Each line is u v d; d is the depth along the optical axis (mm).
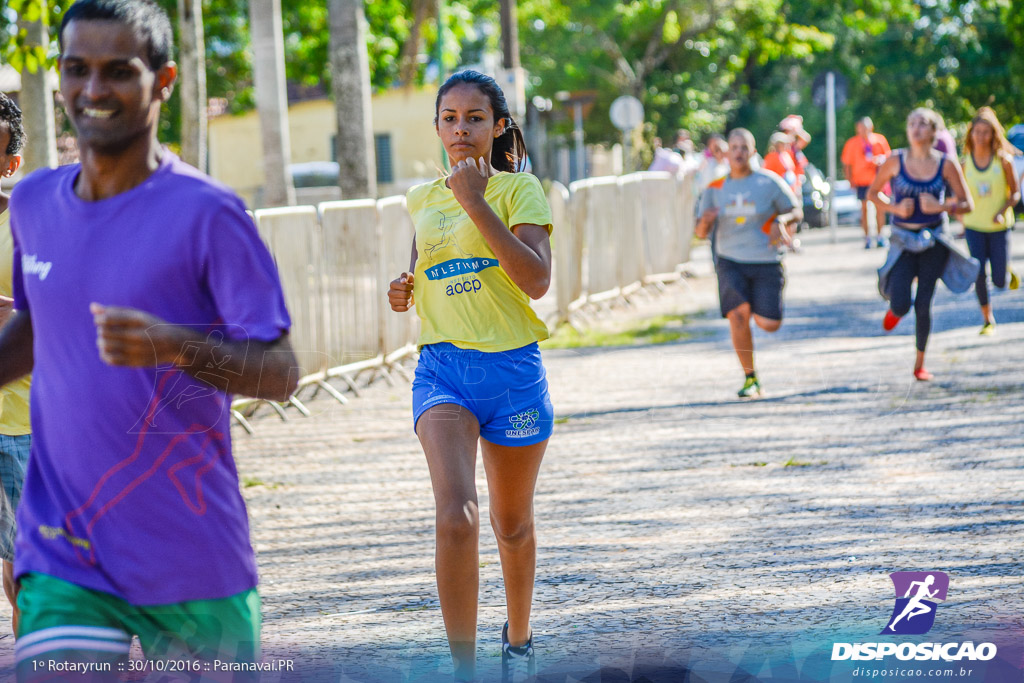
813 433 17734
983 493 14359
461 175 8125
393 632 10242
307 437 18500
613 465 16406
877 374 21266
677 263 39094
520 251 8086
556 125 102312
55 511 6094
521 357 8508
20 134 9383
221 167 88938
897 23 79188
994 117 25781
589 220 31719
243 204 5926
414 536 13641
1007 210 25812
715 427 18109
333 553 13000
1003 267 25984
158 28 5938
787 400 19812
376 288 21922
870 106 80625
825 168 92438
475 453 8305
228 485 6117
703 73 105000
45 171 6230
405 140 84000
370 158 41094
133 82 5836
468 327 8445
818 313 29109
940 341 24984
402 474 16438
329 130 90375
